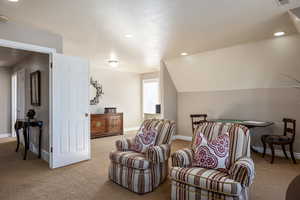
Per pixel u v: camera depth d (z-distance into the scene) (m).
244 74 4.29
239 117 4.61
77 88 3.49
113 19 2.64
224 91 4.86
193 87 5.42
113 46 3.95
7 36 2.73
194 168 2.03
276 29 3.03
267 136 3.65
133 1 2.16
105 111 6.29
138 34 3.24
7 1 2.14
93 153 4.14
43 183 2.63
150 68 6.59
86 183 2.64
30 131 4.43
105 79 6.68
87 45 3.87
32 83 4.26
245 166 1.72
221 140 2.09
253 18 2.63
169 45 3.89
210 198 1.79
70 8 2.32
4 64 5.59
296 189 1.04
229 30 3.07
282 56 3.60
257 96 4.32
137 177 2.33
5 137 5.94
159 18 2.62
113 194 2.33
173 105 5.72
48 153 3.54
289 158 3.75
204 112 5.27
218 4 2.23
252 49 3.81
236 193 1.66
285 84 3.90
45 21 2.71
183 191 1.96
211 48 4.12
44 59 3.68
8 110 6.12
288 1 2.15
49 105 3.28
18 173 2.98
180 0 2.14
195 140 2.31
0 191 2.39
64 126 3.31
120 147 2.75
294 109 3.83
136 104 7.62
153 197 2.26
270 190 2.43
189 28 2.98
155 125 2.89
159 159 2.37
